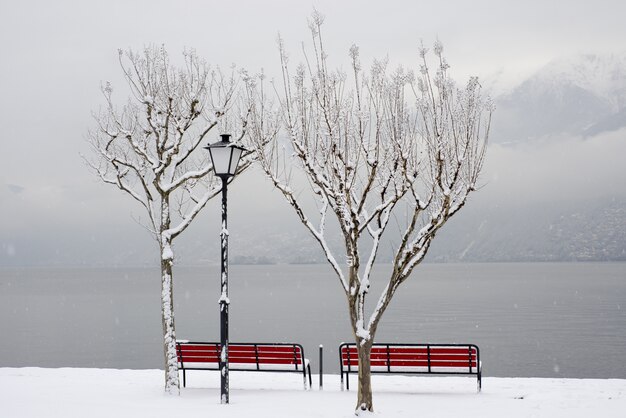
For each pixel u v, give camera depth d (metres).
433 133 12.54
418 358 15.19
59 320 77.12
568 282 170.00
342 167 12.54
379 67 12.84
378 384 16.23
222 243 13.70
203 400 13.83
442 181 12.61
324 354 47.22
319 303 104.62
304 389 15.72
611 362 44.25
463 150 12.41
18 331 65.19
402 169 12.20
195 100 16.20
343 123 12.67
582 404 12.92
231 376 18.58
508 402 13.29
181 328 66.88
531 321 72.06
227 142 13.86
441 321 73.06
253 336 59.06
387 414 12.06
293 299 116.12
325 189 12.64
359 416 11.80
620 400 13.32
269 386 16.58
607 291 127.88
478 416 11.82
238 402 13.47
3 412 11.89
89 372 18.92
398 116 12.61
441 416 11.85
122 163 16.09
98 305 103.19
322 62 12.79
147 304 104.81
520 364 43.69
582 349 50.28
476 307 92.62
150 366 42.41
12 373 18.59
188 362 16.53
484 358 46.41
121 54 16.31
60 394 14.52
